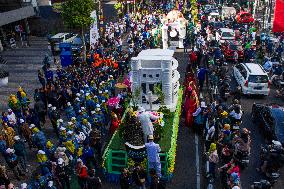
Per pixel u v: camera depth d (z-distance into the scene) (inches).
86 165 538.0
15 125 654.5
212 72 920.9
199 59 1046.4
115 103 689.0
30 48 1311.5
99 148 573.6
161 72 659.4
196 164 585.6
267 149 552.7
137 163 535.8
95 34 1157.7
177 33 1285.7
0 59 1125.1
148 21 1551.4
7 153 527.2
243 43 1235.2
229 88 854.5
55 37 1203.2
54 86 785.6
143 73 663.1
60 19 1453.0
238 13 1770.4
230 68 1085.8
